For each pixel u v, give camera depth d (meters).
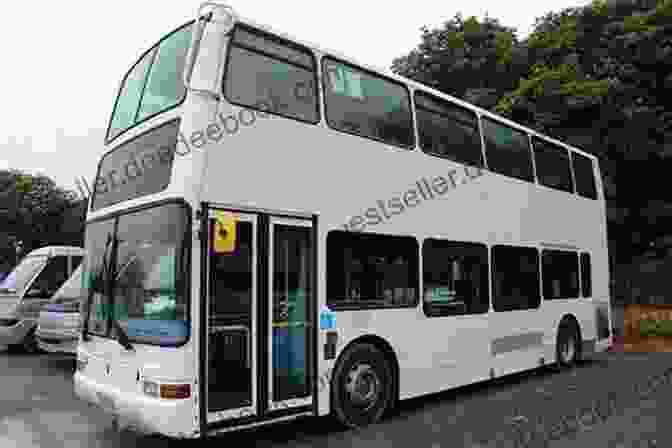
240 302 5.61
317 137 6.51
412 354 7.39
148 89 6.43
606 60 16.88
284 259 6.04
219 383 5.35
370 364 6.86
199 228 5.30
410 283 7.46
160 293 5.36
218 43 5.68
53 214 29.80
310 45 6.66
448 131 8.45
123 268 5.93
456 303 8.17
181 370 5.07
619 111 15.70
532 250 10.05
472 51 20.33
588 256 11.99
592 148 15.57
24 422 7.14
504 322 9.09
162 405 5.04
